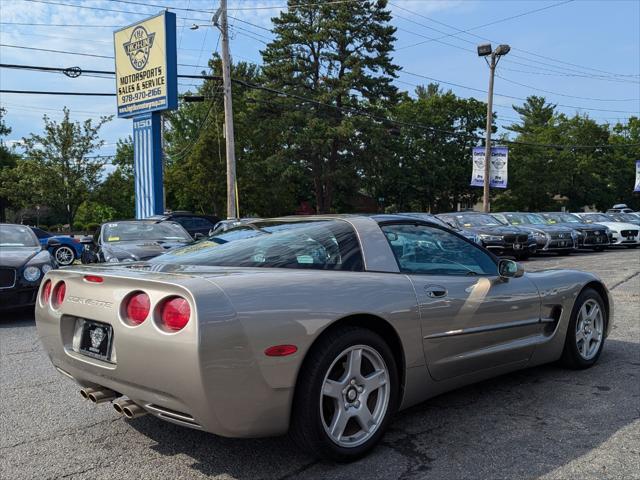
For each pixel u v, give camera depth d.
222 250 3.67
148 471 3.13
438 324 3.59
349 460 3.16
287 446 3.41
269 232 3.83
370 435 3.24
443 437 3.52
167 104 19.11
